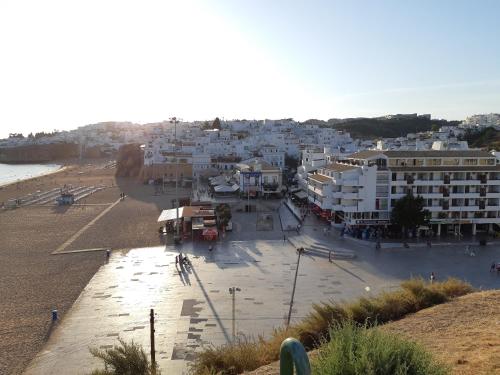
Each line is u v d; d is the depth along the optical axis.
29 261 66.62
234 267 63.31
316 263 65.69
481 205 86.31
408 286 26.97
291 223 94.75
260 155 182.38
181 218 85.69
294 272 60.78
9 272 60.91
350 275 59.44
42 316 45.31
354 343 10.67
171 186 163.75
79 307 47.78
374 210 86.19
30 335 40.81
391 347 10.37
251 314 45.09
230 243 78.44
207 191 144.50
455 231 86.94
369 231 83.50
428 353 11.52
